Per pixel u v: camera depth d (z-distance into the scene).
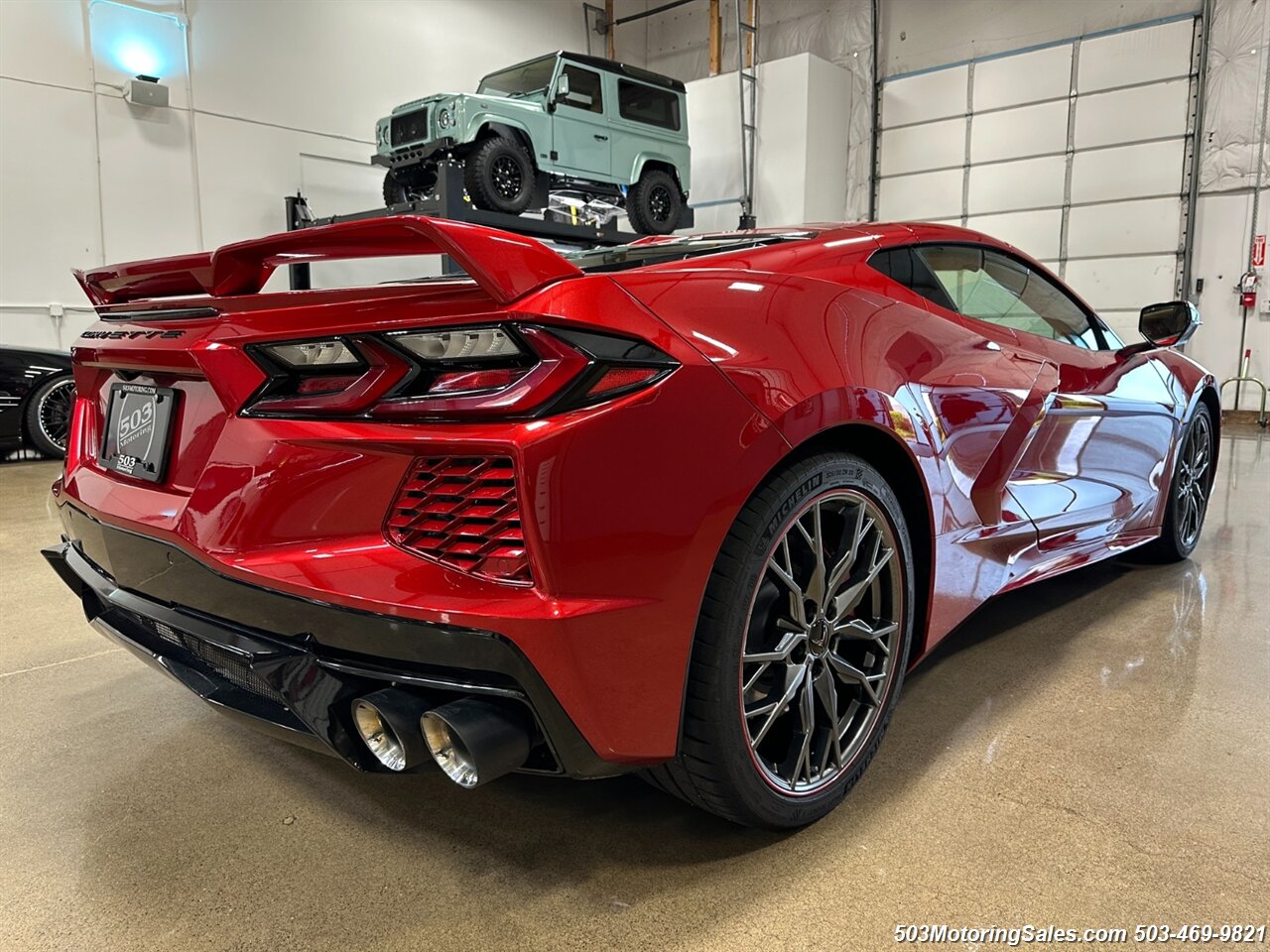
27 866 1.17
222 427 1.08
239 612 1.07
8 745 1.55
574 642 0.91
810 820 1.22
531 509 0.89
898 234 1.65
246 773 1.44
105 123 7.50
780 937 1.00
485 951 0.98
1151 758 1.43
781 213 11.05
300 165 8.94
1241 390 8.80
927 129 10.67
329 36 9.09
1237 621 2.16
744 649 1.08
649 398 0.96
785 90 10.84
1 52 6.93
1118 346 2.38
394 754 0.99
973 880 1.10
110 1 7.44
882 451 1.37
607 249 1.95
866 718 1.32
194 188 8.12
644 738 1.00
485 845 1.20
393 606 0.93
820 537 1.20
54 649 2.08
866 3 10.95
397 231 0.95
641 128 8.47
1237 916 1.03
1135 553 2.76
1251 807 1.27
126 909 1.07
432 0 10.10
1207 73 8.66
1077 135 9.52
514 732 0.93
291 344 1.03
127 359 1.26
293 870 1.15
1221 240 8.78
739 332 1.10
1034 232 9.94
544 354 0.91
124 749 1.53
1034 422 1.75
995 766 1.40
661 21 13.15
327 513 1.00
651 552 0.97
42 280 7.25
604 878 1.12
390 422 0.97
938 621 1.50
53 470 5.21
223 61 8.23
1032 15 9.72
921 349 1.43
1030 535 1.81
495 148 7.03
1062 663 1.87
